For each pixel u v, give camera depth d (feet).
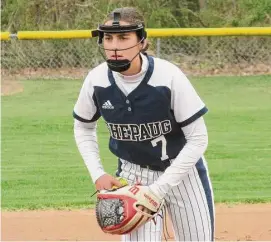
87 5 131.54
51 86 108.37
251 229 44.06
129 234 27.68
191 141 26.18
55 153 71.92
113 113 26.63
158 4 138.10
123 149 27.63
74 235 42.91
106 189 27.04
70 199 53.01
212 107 98.53
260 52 110.11
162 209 27.76
